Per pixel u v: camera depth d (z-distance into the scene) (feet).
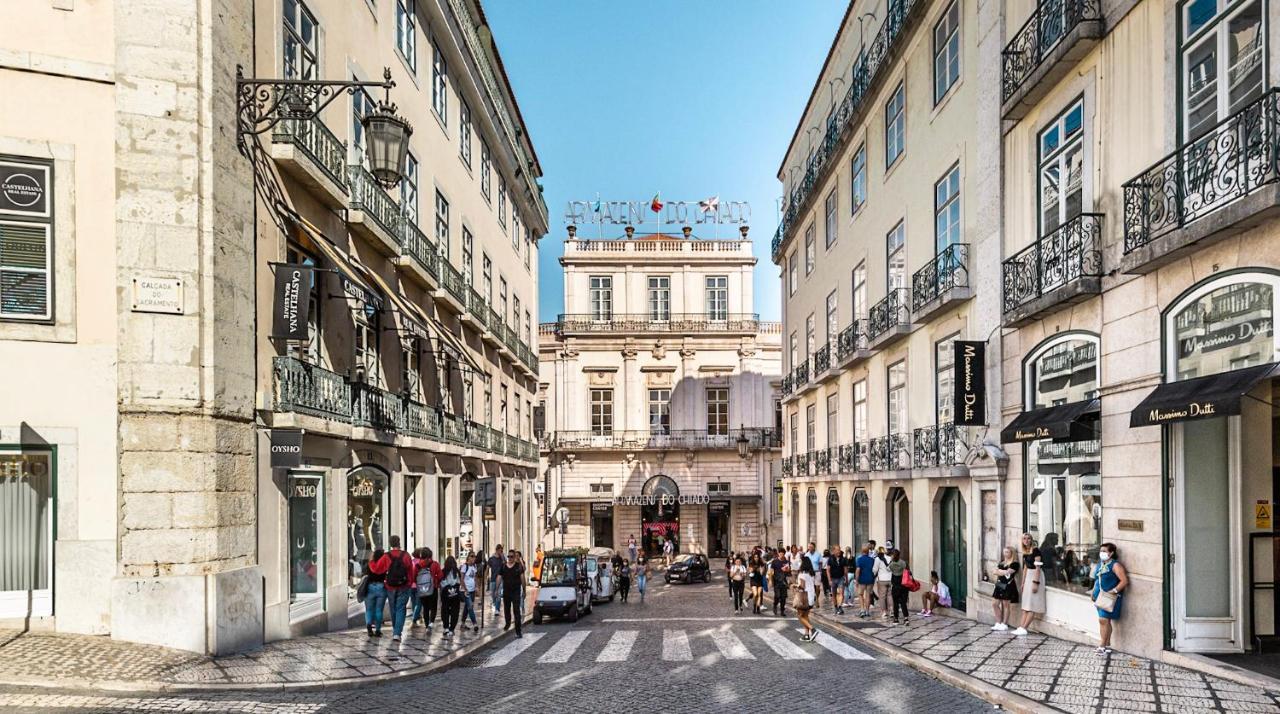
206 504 32.22
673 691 29.32
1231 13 28.84
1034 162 43.06
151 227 32.17
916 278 57.57
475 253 77.77
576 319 139.13
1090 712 24.47
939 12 55.72
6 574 30.55
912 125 60.80
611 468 136.67
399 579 39.78
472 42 72.59
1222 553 31.53
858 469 70.33
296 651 34.50
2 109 30.83
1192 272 30.45
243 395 34.99
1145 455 32.76
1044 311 40.42
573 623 54.13
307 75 41.83
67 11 31.86
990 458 46.01
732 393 138.31
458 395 69.67
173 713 23.44
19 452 30.76
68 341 31.22
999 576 42.50
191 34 32.99
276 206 38.22
